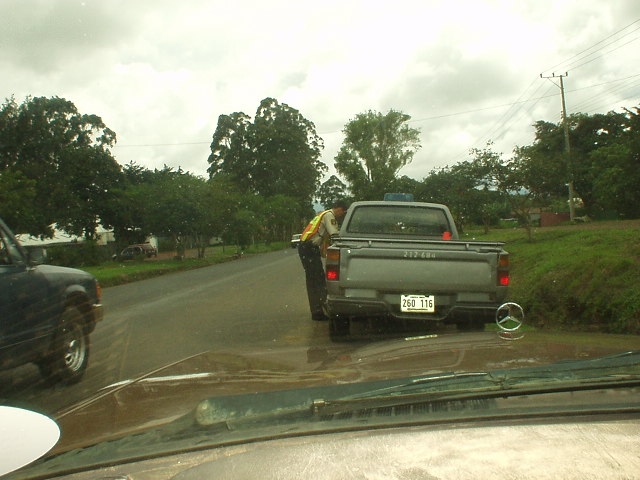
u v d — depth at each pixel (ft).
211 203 116.78
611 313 23.07
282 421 4.98
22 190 88.84
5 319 14.83
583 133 163.02
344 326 21.75
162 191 112.47
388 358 7.75
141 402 6.91
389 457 3.98
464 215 87.35
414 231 26.17
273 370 7.98
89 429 5.95
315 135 262.88
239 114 251.80
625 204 95.40
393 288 19.77
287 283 48.39
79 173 144.97
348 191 239.71
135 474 4.39
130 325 28.48
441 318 19.80
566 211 167.22
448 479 3.67
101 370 18.58
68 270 18.35
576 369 5.89
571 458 3.82
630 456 3.83
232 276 61.67
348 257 19.89
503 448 3.98
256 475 3.98
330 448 4.21
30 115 139.23
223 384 7.32
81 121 149.07
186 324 28.32
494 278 19.75
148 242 182.09
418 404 4.98
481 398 4.99
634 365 5.93
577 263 28.81
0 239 15.64
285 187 243.81
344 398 5.41
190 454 4.55
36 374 17.39
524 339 8.59
